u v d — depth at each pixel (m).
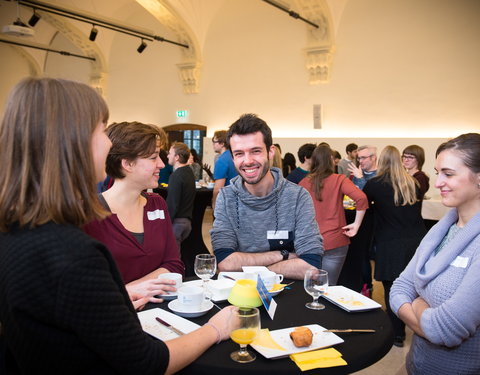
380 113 7.68
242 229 1.92
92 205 0.81
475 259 1.21
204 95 9.91
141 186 1.71
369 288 3.90
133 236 1.68
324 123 8.28
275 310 1.40
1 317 0.74
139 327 0.84
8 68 12.16
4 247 0.74
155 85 10.69
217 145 4.83
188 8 9.22
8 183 0.75
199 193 4.01
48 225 0.75
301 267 1.76
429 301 1.33
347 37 7.92
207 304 1.40
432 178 7.16
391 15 7.46
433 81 7.15
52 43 12.23
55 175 0.75
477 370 1.24
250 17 9.11
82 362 0.77
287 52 8.66
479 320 1.16
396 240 2.81
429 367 1.33
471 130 6.84
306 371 1.01
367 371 2.50
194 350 1.01
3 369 0.83
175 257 1.84
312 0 7.64
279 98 8.81
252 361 1.04
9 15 11.48
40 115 0.75
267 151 1.81
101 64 11.28
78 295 0.71
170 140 10.55
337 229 2.86
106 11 10.59
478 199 1.30
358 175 4.23
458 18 6.87
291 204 1.90
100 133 0.86
